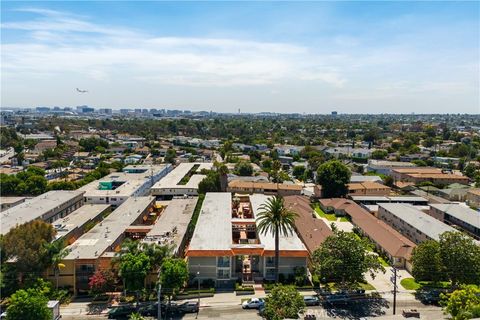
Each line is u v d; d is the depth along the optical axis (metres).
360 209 125.12
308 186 177.75
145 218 118.94
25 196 139.12
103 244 82.31
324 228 104.06
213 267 78.44
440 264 72.94
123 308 67.88
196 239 83.38
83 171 199.38
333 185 146.62
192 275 77.88
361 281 72.88
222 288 77.25
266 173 195.00
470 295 56.50
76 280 74.00
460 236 73.44
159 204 139.00
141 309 67.19
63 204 116.88
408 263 85.56
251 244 81.25
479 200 136.12
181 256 87.94
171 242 85.00
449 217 114.75
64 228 94.75
